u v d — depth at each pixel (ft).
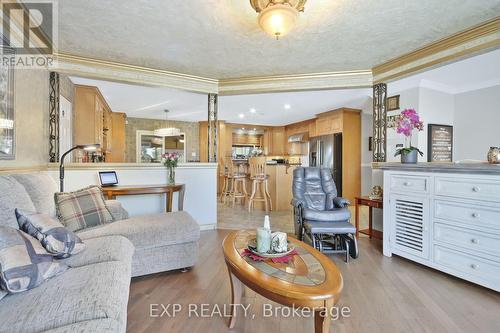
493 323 5.25
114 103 16.98
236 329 5.09
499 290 6.06
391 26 7.43
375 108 10.99
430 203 7.59
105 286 3.81
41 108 8.64
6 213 4.47
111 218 7.47
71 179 10.14
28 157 7.60
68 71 9.53
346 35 7.95
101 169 10.67
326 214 9.05
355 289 6.65
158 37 8.10
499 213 6.08
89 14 6.80
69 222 6.55
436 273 7.57
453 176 7.00
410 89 13.82
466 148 14.46
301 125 24.50
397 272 7.66
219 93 12.50
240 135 28.58
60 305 3.30
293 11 5.88
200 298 6.20
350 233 8.68
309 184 11.16
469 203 6.64
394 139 14.38
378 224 11.51
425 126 13.58
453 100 14.92
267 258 4.91
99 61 9.95
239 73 11.48
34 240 4.25
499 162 6.29
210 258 8.74
